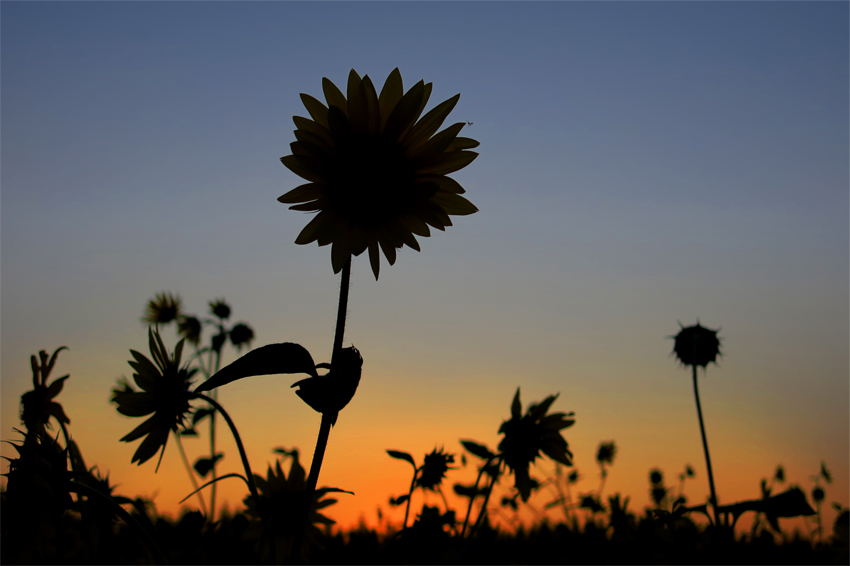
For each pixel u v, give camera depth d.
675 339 0.76
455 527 0.65
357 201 0.47
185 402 0.55
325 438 0.44
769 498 0.61
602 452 1.28
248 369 0.44
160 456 0.55
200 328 1.25
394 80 0.48
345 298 0.46
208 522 0.70
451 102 0.48
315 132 0.47
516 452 0.67
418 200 0.47
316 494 0.47
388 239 0.47
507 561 0.71
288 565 0.43
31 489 0.45
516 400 0.69
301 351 0.44
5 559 0.45
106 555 0.55
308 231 0.47
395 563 0.62
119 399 0.54
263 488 0.65
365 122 0.47
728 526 0.62
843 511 0.91
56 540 0.47
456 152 0.48
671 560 0.65
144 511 0.53
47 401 0.56
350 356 0.44
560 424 0.68
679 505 0.66
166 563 0.45
